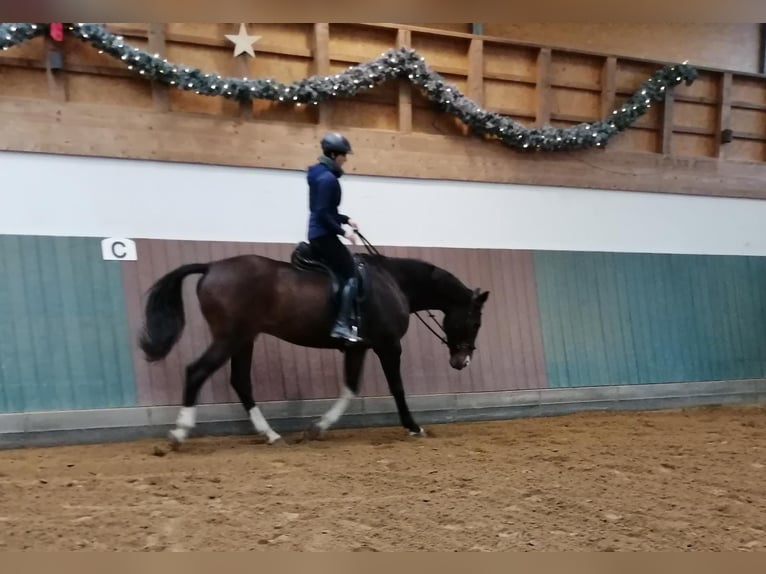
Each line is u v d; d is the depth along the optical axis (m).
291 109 5.73
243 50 5.44
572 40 7.04
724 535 2.74
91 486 3.21
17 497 3.00
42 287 4.67
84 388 4.64
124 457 3.99
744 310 7.37
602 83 6.98
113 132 4.99
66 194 4.85
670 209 7.17
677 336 6.95
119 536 2.53
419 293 4.94
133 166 5.07
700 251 7.31
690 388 6.88
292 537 2.57
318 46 5.68
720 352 7.13
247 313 4.18
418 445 4.48
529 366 6.18
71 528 2.60
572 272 6.58
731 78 7.52
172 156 5.16
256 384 5.13
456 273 6.06
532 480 3.50
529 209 6.50
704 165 7.32
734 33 7.83
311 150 5.63
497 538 2.63
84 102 5.03
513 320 6.20
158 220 5.12
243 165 5.39
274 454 4.07
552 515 2.94
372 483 3.36
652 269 6.97
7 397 4.42
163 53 5.20
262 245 5.42
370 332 4.55
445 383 5.82
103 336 4.77
